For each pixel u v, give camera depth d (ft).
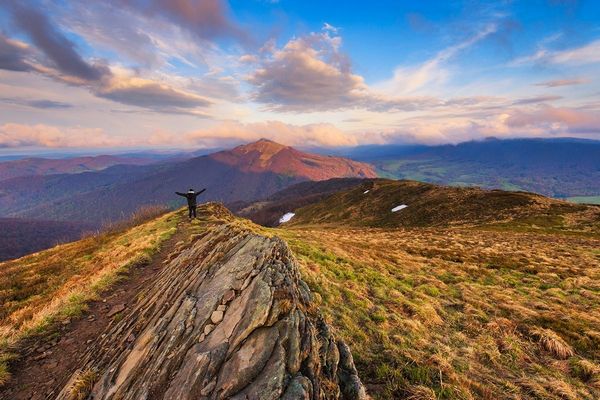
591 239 185.47
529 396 33.42
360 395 24.89
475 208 320.09
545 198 311.27
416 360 35.29
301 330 24.25
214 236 63.26
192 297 34.01
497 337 47.55
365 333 41.55
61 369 36.55
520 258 118.01
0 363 36.60
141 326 35.96
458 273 89.66
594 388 36.81
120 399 24.50
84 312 51.08
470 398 30.60
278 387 19.45
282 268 33.37
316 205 609.83
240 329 24.64
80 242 148.56
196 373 22.16
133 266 74.69
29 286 76.54
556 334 48.62
